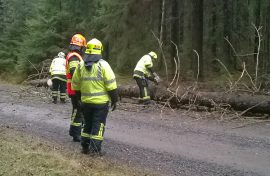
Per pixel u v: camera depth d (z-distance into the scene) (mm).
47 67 17188
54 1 19031
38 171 4207
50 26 18688
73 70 5453
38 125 7219
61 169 4324
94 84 4945
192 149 5641
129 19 15289
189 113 8883
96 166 4547
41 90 13555
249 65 15852
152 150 5512
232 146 5879
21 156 4707
